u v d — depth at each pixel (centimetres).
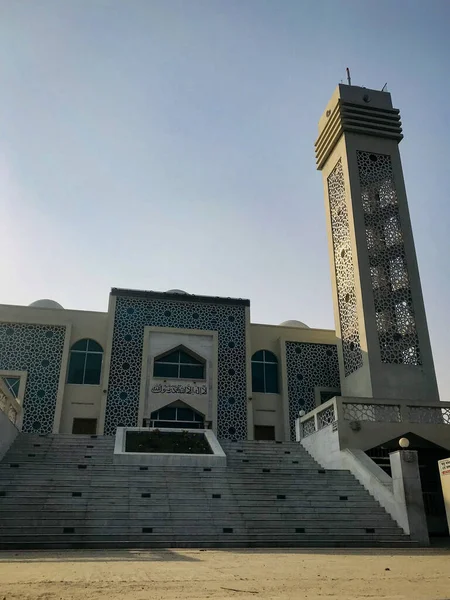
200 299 2441
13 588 498
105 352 2264
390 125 2345
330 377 2472
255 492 1262
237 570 650
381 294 2067
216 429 2216
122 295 2372
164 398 2217
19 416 1748
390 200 2225
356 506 1234
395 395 1903
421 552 962
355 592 492
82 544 949
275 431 2369
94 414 2205
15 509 1070
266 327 2548
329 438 1625
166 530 1038
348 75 2456
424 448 1697
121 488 1212
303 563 740
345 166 2244
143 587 511
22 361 2227
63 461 1441
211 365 2319
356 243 2103
